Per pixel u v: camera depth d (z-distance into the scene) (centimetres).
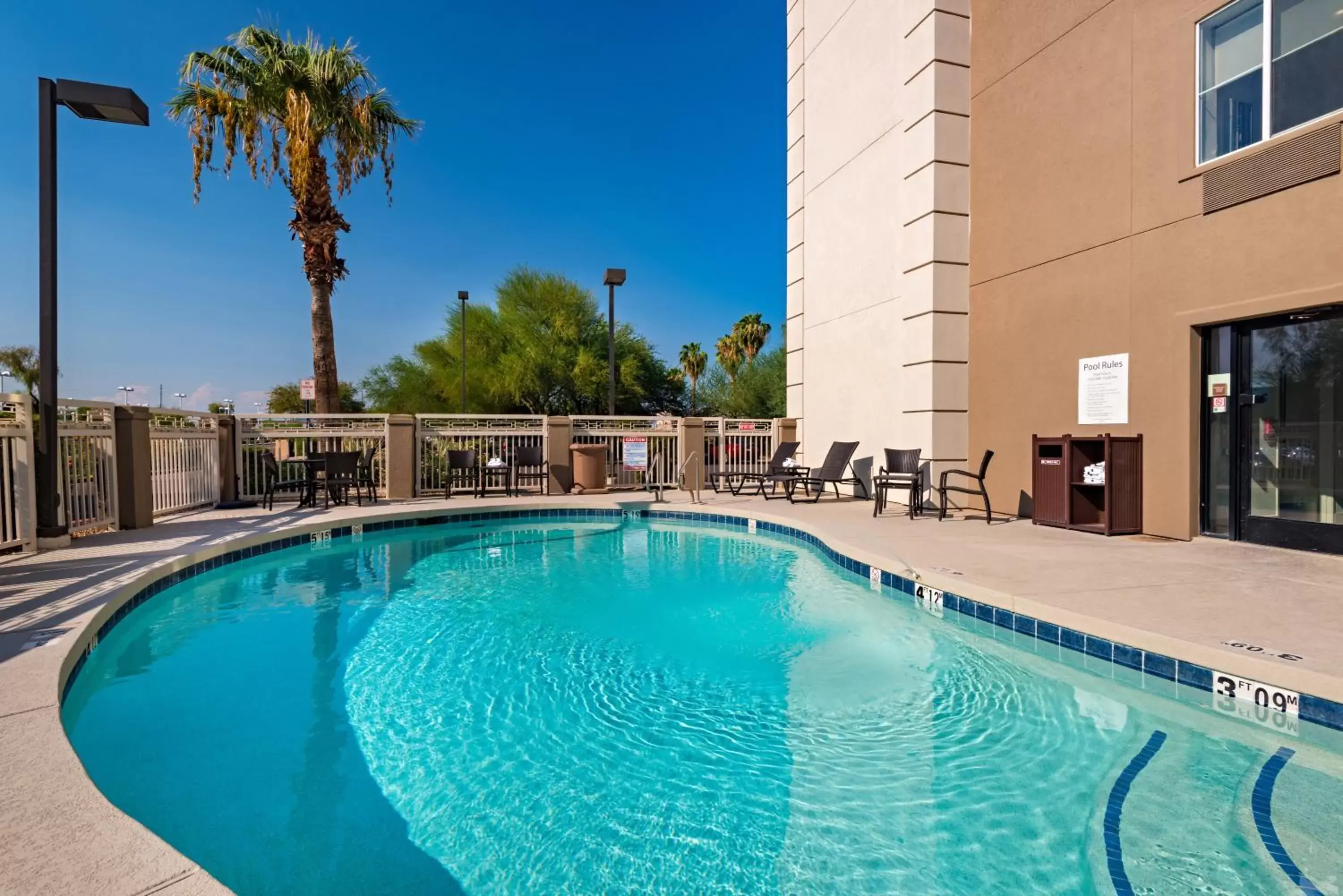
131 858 164
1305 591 441
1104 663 373
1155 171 662
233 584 638
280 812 258
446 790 274
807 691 370
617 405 2781
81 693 368
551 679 394
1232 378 617
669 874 220
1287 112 559
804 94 1265
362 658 433
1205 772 271
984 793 263
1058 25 767
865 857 226
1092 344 731
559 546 831
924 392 909
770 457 1359
